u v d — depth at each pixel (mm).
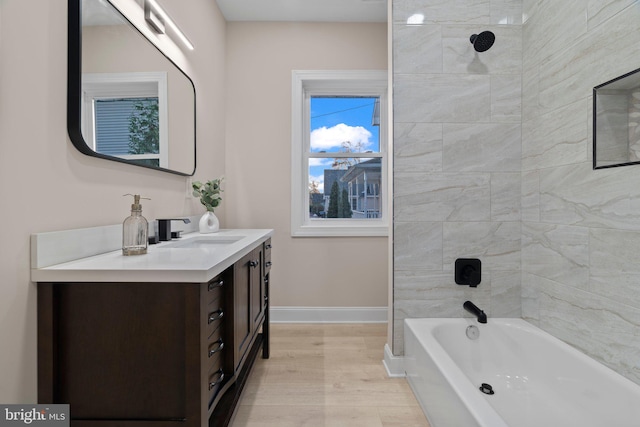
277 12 2705
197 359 940
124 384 957
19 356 896
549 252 1705
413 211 1958
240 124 2834
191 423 938
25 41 916
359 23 2844
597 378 1312
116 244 1288
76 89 1082
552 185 1677
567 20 1541
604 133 1321
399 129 1947
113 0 1312
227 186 2834
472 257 1963
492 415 1005
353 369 1998
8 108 867
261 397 1689
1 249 850
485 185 1951
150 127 1566
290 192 2852
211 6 2461
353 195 2982
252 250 1582
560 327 1616
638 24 1168
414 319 1930
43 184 979
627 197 1229
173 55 1848
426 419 1512
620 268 1265
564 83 1569
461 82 1938
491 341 1839
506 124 1945
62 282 946
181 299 952
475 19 1930
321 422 1491
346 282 2844
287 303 2848
